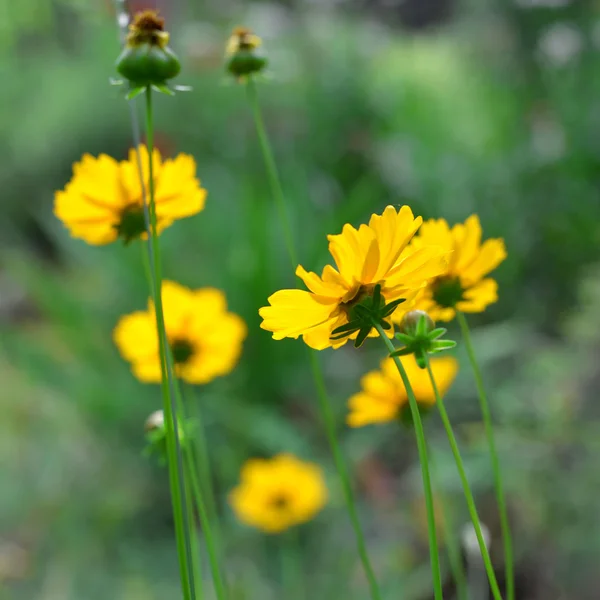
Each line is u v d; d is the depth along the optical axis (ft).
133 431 3.43
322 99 5.92
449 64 6.77
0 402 3.57
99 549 2.86
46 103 6.22
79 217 1.51
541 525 2.55
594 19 5.53
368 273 1.30
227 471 3.03
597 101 5.01
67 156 6.15
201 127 5.75
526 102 5.62
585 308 3.61
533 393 3.16
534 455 2.77
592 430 2.84
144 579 2.68
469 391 3.32
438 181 4.81
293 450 3.06
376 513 2.81
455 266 1.48
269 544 2.69
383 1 8.44
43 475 3.18
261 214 3.79
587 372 3.14
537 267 4.32
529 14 5.74
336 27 6.78
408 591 2.43
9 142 6.13
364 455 3.11
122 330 1.74
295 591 2.46
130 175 1.49
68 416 3.50
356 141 5.57
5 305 4.80
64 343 3.89
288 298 1.30
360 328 1.31
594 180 4.69
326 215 4.36
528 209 4.53
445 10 9.29
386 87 6.19
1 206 5.97
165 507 3.12
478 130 5.53
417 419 1.29
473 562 1.56
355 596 2.43
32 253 5.76
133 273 3.98
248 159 5.41
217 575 1.45
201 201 1.51
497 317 4.09
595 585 2.36
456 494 2.69
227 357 1.73
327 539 2.71
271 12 6.63
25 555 2.81
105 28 6.08
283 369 3.55
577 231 4.30
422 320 1.32
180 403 1.45
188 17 6.36
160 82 1.39
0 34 6.37
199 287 3.87
